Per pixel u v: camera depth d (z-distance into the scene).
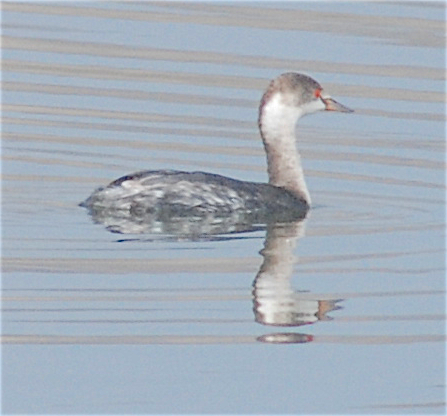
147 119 22.14
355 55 24.53
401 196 19.41
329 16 26.33
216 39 25.17
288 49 24.75
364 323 14.85
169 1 27.11
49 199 18.45
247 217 18.02
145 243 16.86
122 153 20.78
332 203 19.06
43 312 14.80
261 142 21.52
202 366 13.72
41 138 21.23
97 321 14.62
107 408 12.87
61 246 16.62
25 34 25.50
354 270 16.31
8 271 15.83
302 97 19.19
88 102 22.77
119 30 25.66
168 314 14.84
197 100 22.91
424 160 20.84
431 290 15.72
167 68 24.08
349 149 21.34
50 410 12.83
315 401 13.12
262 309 15.02
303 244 17.16
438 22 26.08
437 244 17.25
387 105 22.81
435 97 23.11
